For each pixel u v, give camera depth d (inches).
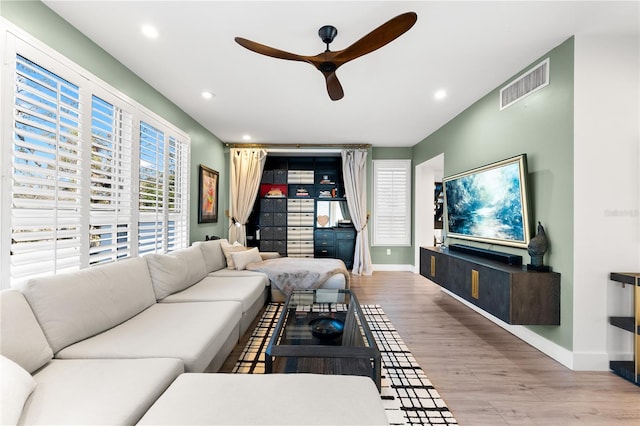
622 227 87.2
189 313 83.7
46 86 72.2
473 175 134.6
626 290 87.0
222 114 155.9
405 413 67.1
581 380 81.1
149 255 99.3
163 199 128.6
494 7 74.4
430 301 152.8
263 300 138.2
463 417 66.0
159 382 50.1
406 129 183.9
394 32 67.2
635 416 67.0
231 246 165.0
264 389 47.1
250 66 105.3
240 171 217.6
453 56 98.3
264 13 77.1
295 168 258.7
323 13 76.9
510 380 81.0
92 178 87.2
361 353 63.1
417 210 225.3
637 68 87.1
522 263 107.0
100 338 66.2
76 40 83.5
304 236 239.6
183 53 96.9
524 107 107.5
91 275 72.5
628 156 87.3
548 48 93.9
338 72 109.3
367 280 200.7
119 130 100.7
